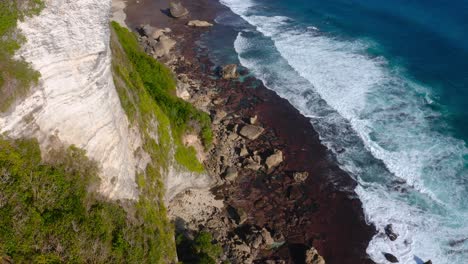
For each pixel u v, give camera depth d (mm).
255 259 33594
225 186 40344
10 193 20359
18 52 20828
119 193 27078
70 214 22125
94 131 25141
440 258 33625
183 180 37469
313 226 36812
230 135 46125
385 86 54031
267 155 43781
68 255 20969
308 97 52812
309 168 42750
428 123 47688
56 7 21562
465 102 50781
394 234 35719
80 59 23375
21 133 21500
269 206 38531
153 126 34312
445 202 38344
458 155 43156
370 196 39469
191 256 31281
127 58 39875
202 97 52562
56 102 22922
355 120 48594
